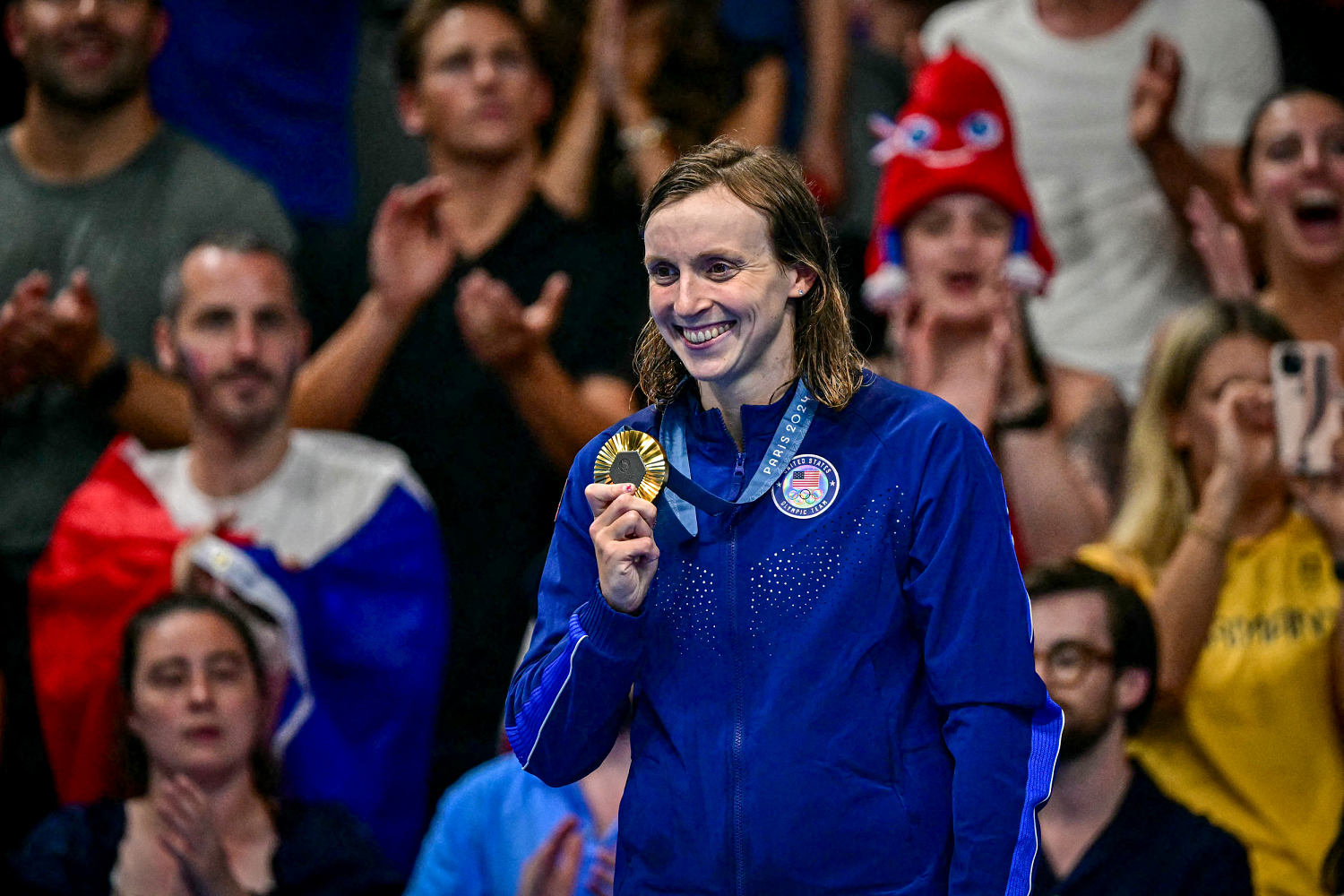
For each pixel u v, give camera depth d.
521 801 13.35
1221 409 14.93
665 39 17.91
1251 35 19.03
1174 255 18.20
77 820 13.71
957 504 6.45
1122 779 12.80
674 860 6.39
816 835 6.22
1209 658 14.48
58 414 16.12
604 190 17.75
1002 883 6.01
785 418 6.71
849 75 19.80
